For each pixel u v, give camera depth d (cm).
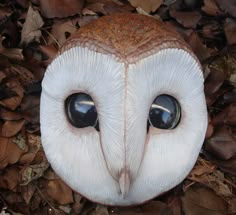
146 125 60
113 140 58
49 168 75
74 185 66
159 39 58
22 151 75
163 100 62
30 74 82
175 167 65
